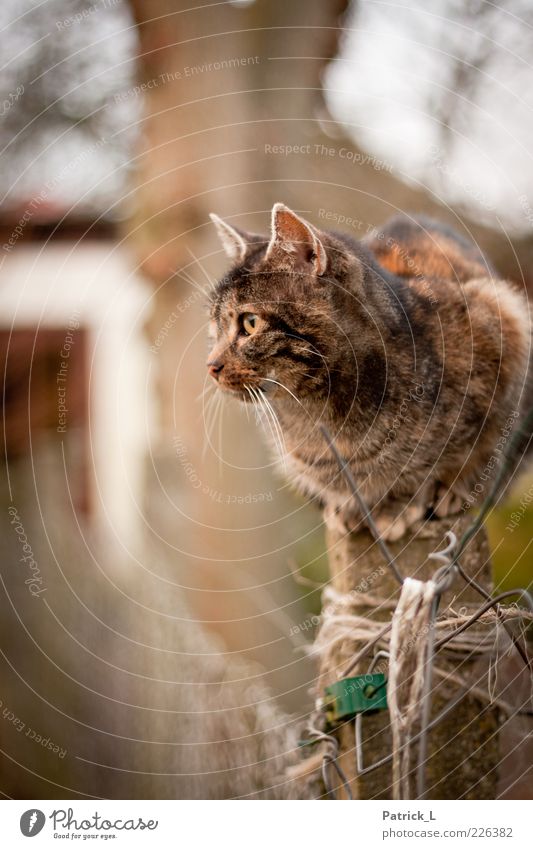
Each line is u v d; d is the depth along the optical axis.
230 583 1.48
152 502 1.57
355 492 0.83
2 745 1.32
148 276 1.49
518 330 1.01
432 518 0.91
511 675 0.85
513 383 0.99
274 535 1.51
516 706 0.84
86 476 1.95
